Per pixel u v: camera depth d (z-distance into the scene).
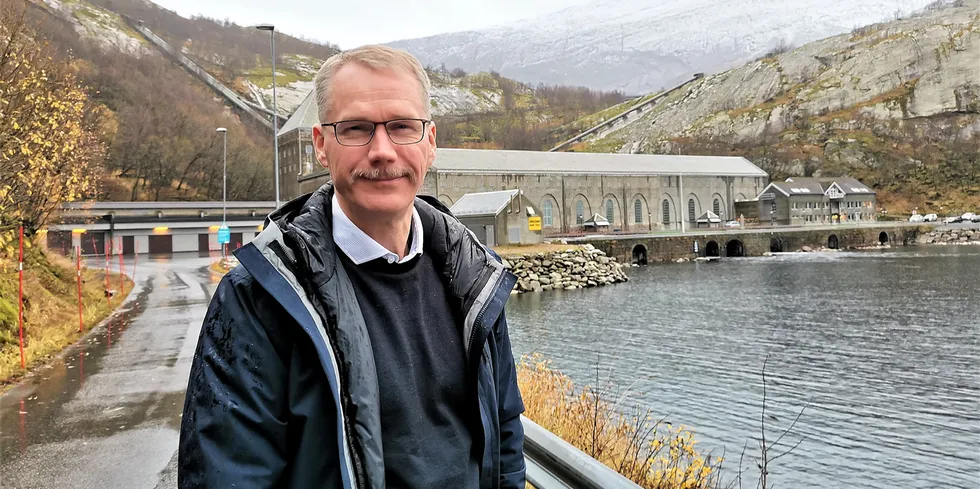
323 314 1.84
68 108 17.22
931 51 191.88
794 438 12.98
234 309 1.79
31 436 7.47
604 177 92.38
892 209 146.62
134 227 64.62
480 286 2.19
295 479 1.75
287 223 2.04
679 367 19.44
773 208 108.00
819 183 118.12
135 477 6.19
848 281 43.38
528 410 8.12
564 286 46.16
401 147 2.01
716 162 110.94
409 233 2.19
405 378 1.95
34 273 18.22
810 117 196.75
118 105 106.00
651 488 6.80
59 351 12.89
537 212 63.62
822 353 21.31
